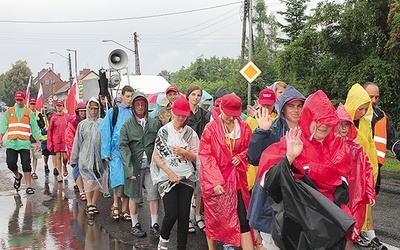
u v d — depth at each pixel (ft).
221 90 22.35
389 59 56.90
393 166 43.83
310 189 10.91
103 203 29.84
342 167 11.48
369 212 18.70
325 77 66.18
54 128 38.58
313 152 11.32
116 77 42.39
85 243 21.29
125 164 21.80
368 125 18.34
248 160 13.33
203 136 16.25
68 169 46.29
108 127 23.67
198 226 22.65
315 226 10.72
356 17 59.31
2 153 63.98
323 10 63.05
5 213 27.53
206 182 15.75
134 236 22.07
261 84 92.73
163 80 69.77
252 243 16.24
